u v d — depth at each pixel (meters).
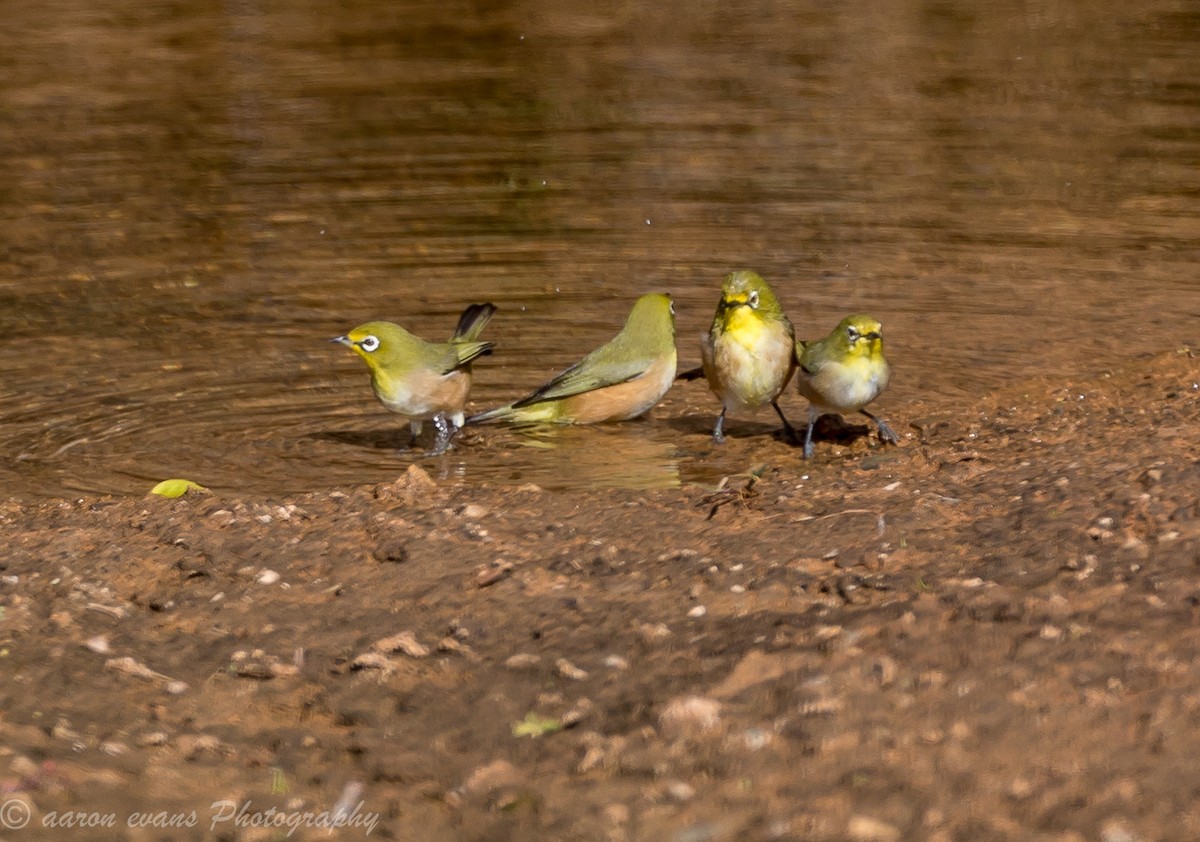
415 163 26.53
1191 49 36.38
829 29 40.06
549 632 9.11
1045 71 34.16
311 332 17.97
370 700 8.48
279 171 26.06
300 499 11.83
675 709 7.77
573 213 23.17
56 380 16.33
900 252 20.84
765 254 20.78
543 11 42.88
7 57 36.03
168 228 22.70
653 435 14.96
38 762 7.85
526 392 15.80
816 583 9.42
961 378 15.88
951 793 7.00
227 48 37.41
